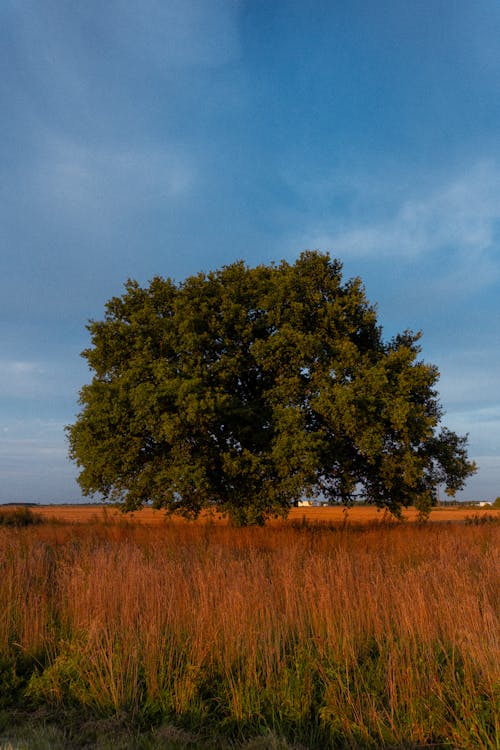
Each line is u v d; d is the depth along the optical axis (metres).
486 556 11.65
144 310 20.11
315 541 16.62
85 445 19.30
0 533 17.45
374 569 10.18
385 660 5.90
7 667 6.43
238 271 21.36
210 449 19.69
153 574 8.63
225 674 5.85
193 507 21.58
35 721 5.16
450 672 5.40
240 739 4.83
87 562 10.73
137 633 6.69
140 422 18.56
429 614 6.83
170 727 4.88
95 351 20.45
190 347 18.73
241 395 21.06
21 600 8.30
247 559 11.77
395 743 4.60
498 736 4.41
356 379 18.56
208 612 7.03
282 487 18.59
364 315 21.27
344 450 20.72
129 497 20.41
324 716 4.92
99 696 5.47
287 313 19.88
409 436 19.69
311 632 6.98
